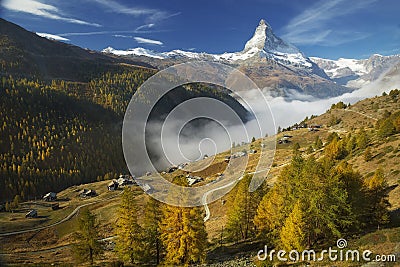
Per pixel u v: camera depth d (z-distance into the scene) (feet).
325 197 108.06
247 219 159.63
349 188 118.21
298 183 114.73
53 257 208.03
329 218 106.83
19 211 401.90
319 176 111.86
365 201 120.98
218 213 204.54
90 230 158.92
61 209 388.57
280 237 118.21
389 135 285.43
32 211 369.30
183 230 111.34
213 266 119.96
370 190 124.57
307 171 113.19
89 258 158.81
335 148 303.27
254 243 148.77
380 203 122.83
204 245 115.24
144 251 138.00
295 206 108.78
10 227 315.17
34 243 269.23
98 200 403.54
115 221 276.62
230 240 161.07
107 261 162.09
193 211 110.32
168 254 114.73
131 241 138.72
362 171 222.07
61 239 277.64
